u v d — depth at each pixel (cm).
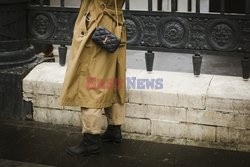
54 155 414
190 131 432
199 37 447
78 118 466
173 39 455
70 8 480
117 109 421
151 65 468
